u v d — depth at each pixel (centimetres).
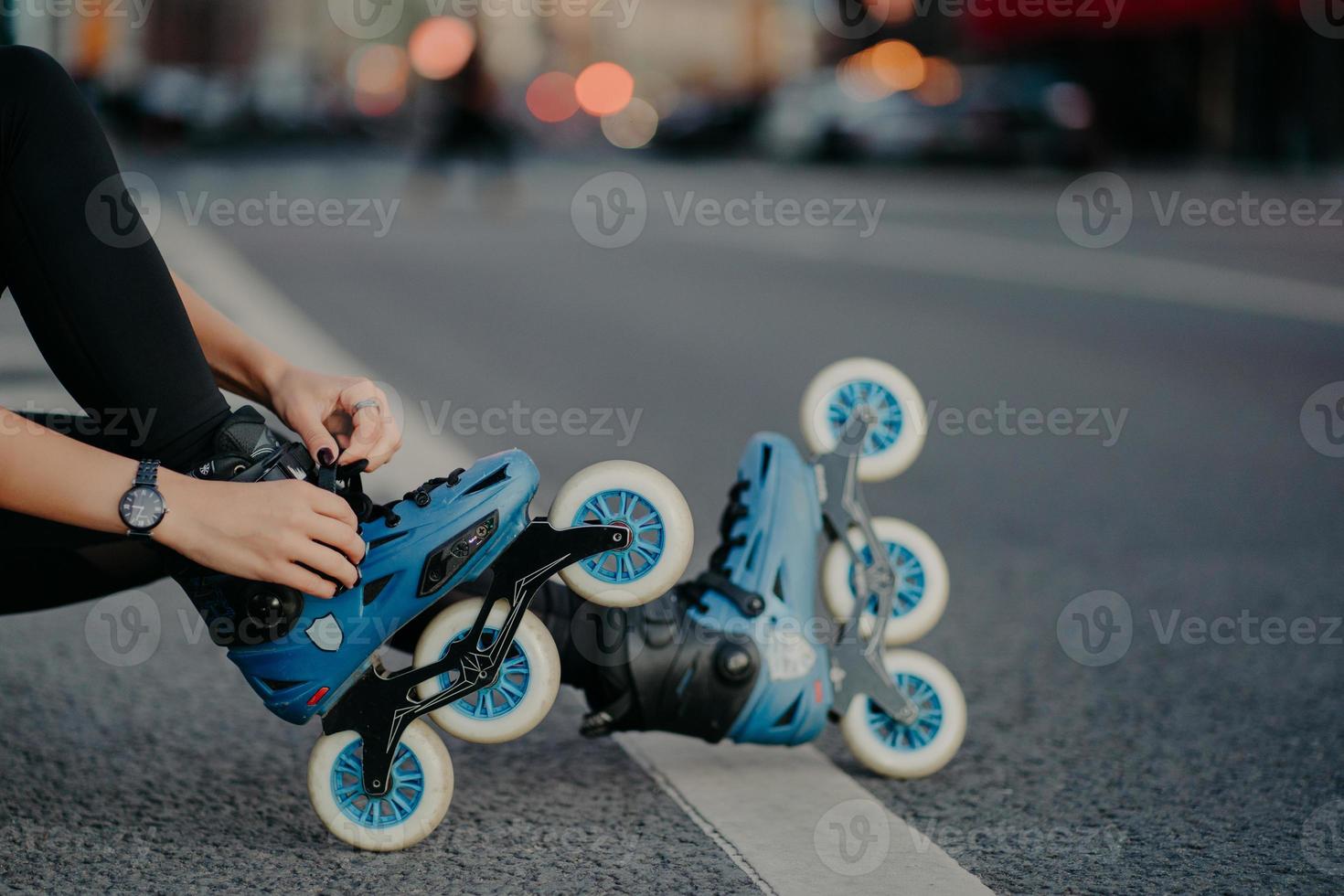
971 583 349
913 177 2088
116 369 178
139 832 206
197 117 2005
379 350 686
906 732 231
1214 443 525
